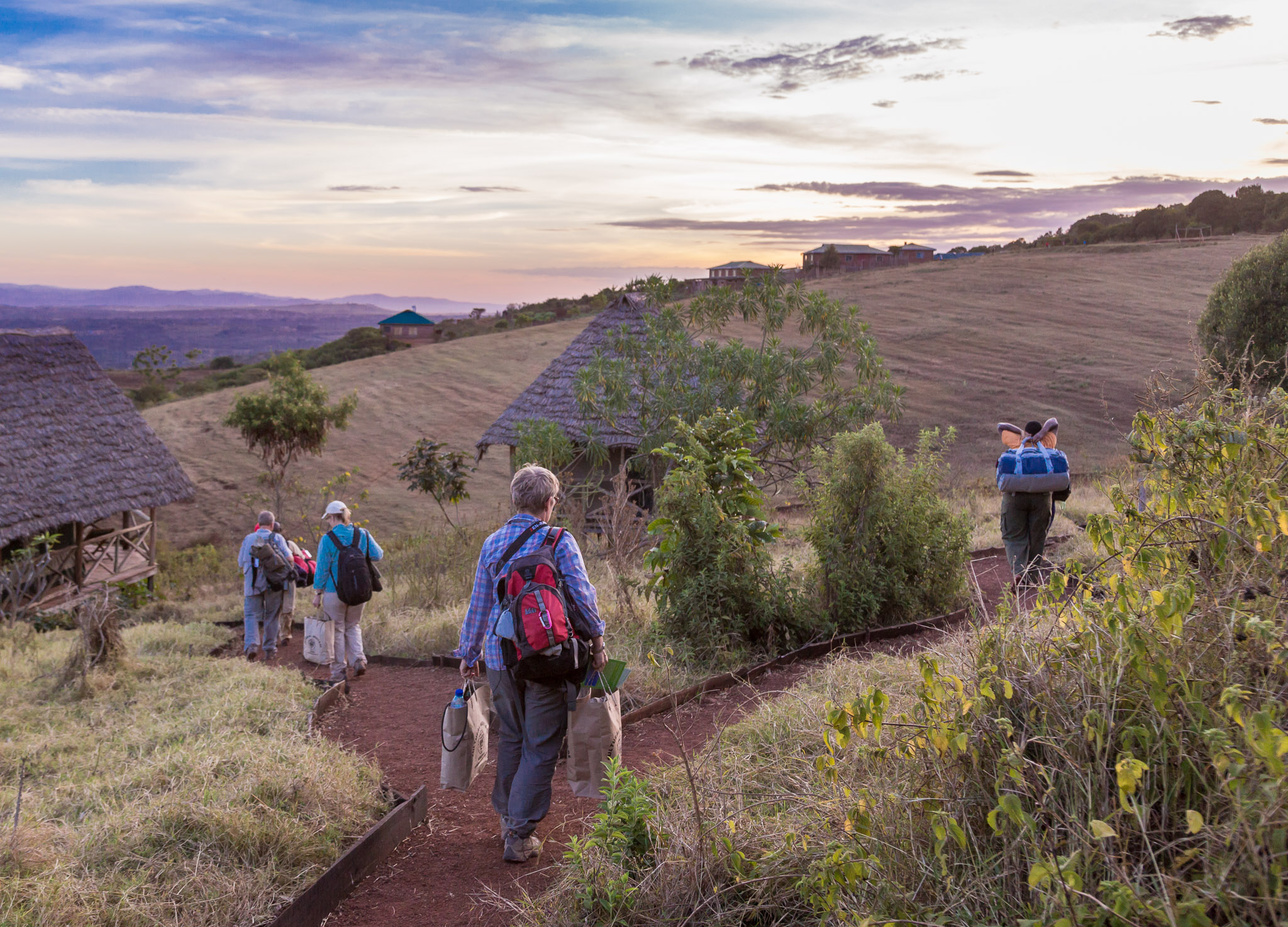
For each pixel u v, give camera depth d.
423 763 5.12
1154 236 85.81
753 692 5.61
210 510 30.70
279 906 3.14
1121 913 1.77
